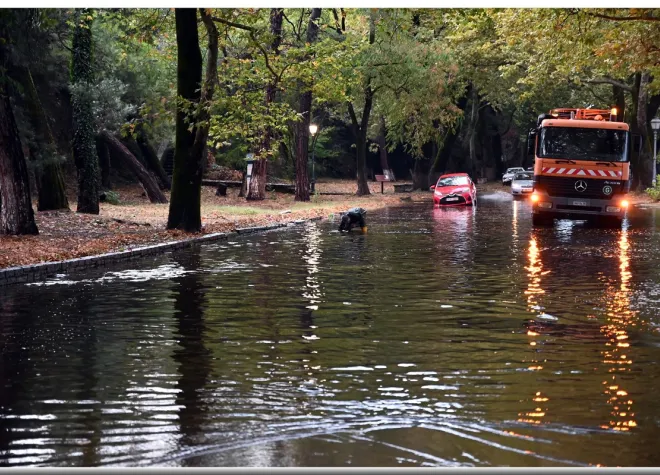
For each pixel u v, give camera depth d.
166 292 14.24
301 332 10.65
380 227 30.45
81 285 15.18
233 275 16.62
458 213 39.22
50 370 8.64
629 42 35.22
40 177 33.38
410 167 97.06
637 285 14.99
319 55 32.72
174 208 27.02
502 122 91.75
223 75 30.38
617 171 30.80
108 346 9.80
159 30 30.83
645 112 55.22
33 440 6.43
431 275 16.52
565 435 6.52
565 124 31.08
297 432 6.60
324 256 20.34
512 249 21.91
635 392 7.75
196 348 9.68
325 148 88.12
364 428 6.71
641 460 5.99
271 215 36.78
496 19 37.41
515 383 8.08
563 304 12.88
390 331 10.70
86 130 34.72
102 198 44.59
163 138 56.06
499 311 12.24
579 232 27.70
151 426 6.75
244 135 27.38
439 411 7.15
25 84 31.42
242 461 5.97
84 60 34.88
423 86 55.25
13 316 11.88
